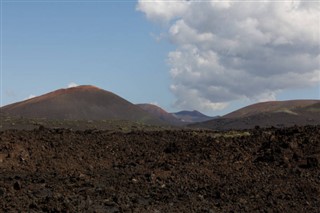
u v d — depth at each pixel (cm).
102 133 3056
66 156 2439
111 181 1977
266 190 1881
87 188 1808
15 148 2395
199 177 2091
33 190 1712
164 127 6606
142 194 1755
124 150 2670
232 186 1939
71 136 2831
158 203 1625
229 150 2534
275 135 2677
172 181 2022
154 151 2652
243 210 1606
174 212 1517
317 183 2003
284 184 1984
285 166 2245
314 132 2606
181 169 2219
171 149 2633
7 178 1944
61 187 1777
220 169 2230
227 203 1681
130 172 2189
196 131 3334
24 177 1988
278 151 2406
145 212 1490
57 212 1422
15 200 1515
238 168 2248
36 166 2264
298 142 2488
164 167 2244
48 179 1947
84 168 2308
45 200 1527
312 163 2227
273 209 1627
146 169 2253
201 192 1823
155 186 1909
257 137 2709
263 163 2309
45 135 2761
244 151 2503
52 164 2312
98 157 2506
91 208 1498
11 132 2756
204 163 2333
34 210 1421
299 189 1920
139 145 2778
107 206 1543
